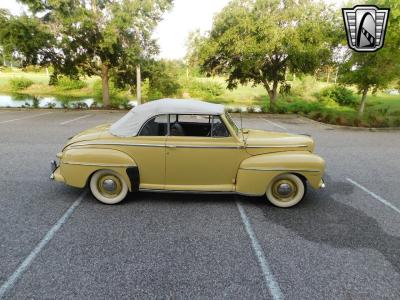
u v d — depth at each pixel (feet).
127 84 75.77
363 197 16.92
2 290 8.95
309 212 14.83
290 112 59.67
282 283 9.62
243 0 54.75
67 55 57.82
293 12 51.44
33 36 50.57
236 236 12.33
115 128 14.84
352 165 23.16
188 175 14.66
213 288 9.29
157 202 15.35
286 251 11.39
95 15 53.42
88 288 9.12
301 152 15.02
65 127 36.94
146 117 14.29
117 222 13.17
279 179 14.85
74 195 15.93
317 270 10.33
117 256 10.71
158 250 11.16
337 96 107.24
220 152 14.30
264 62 57.31
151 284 9.36
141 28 54.90
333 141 32.42
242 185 14.60
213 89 135.33
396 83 60.18
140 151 14.23
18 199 15.28
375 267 10.59
